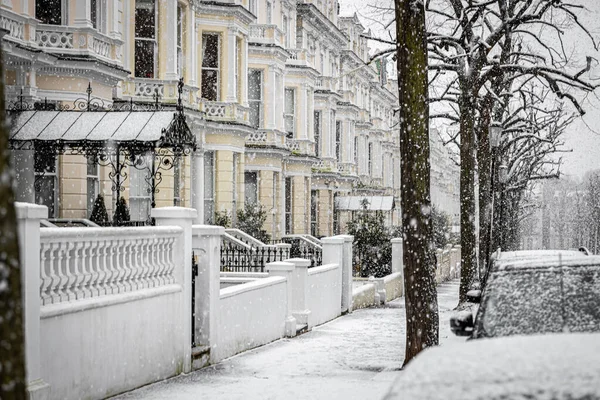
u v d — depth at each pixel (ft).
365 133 234.58
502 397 14.07
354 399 36.60
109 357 36.63
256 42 136.67
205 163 114.93
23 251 29.53
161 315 42.06
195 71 110.93
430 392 14.53
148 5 97.96
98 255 36.45
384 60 186.91
